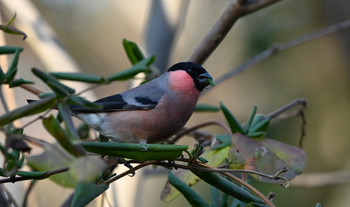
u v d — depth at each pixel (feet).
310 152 47.62
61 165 13.15
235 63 54.13
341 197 43.32
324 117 49.88
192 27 59.36
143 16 62.44
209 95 56.75
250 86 51.55
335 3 51.90
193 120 58.08
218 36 26.35
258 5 25.27
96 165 11.73
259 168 21.02
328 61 51.55
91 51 63.26
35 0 61.57
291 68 49.93
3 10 31.96
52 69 31.65
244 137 22.11
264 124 22.68
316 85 50.83
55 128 12.19
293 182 34.86
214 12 59.77
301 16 51.29
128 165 21.81
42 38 31.83
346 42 51.75
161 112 24.90
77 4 63.77
